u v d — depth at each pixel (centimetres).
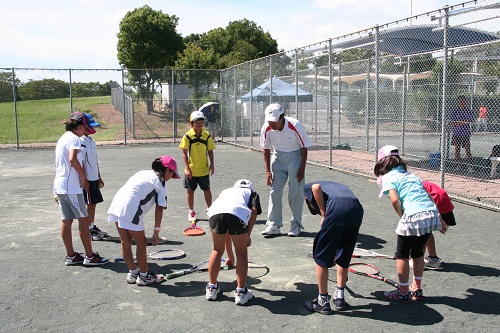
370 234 735
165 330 429
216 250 493
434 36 1518
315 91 1809
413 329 426
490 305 476
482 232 738
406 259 480
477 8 886
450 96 1291
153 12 3291
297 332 423
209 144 829
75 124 603
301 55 1661
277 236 742
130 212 525
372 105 1795
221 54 5897
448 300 489
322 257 465
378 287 527
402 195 489
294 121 724
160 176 545
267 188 1136
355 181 1211
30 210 927
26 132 2761
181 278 561
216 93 2627
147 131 2644
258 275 568
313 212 516
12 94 2281
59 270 589
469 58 1188
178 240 718
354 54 1706
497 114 1349
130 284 543
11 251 666
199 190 1121
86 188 595
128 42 3228
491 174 1187
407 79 1570
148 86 2578
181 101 2614
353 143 2023
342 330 426
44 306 482
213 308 476
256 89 2011
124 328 433
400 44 1702
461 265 592
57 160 597
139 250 534
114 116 3253
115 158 1777
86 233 600
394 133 2048
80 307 479
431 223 471
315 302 472
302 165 732
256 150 2031
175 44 3366
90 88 4881
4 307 479
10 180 1297
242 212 484
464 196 978
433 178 1226
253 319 450
